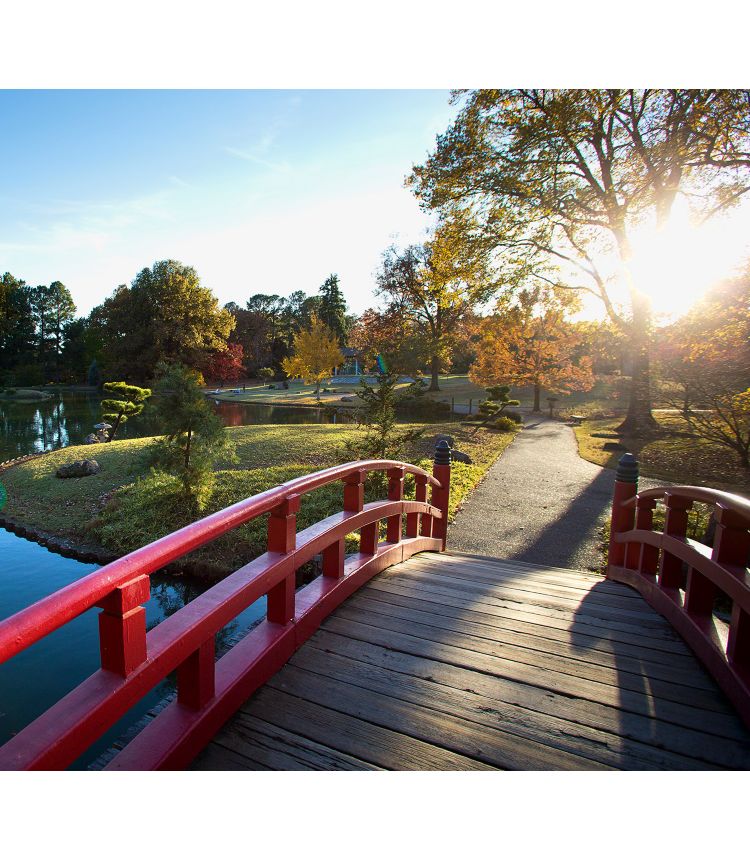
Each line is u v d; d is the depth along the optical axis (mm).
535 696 2410
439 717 2223
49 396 46469
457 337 39875
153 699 4688
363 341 44469
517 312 21453
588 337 26359
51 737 1375
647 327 16219
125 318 50938
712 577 2666
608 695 2439
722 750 2080
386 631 3010
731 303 11266
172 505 9320
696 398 14180
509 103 16562
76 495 11367
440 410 29672
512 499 10266
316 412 32531
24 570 8031
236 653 2412
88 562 8391
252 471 11281
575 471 13078
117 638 1597
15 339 70375
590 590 4070
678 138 13750
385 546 4391
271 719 2168
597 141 17312
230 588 2213
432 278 20453
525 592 3867
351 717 2203
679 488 3287
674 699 2422
